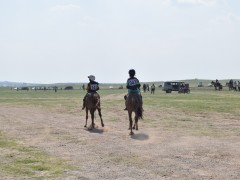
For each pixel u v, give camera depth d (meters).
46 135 18.50
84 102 21.36
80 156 13.21
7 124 23.64
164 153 13.51
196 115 27.14
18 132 19.73
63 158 12.88
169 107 34.75
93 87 21.12
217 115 26.66
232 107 32.62
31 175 10.51
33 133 19.30
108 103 44.56
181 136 17.39
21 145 15.59
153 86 79.25
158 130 19.66
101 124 22.53
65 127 21.83
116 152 13.86
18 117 28.69
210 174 10.49
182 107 34.16
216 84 89.44
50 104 44.59
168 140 16.34
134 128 20.42
